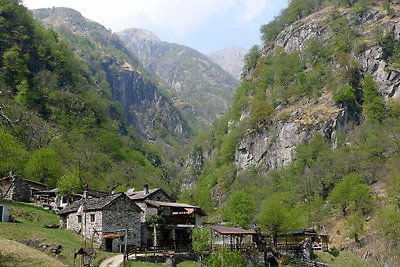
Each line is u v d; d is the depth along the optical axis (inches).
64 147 5565.9
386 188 4662.9
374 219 4222.4
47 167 4355.3
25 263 1782.7
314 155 6560.0
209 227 3257.9
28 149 4862.2
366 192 4569.4
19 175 4015.8
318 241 3956.7
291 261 3267.7
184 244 3316.9
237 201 4793.3
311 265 3193.9
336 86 7480.3
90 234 2898.6
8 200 3403.1
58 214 3206.2
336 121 6934.1
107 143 7559.1
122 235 2847.0
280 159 7308.1
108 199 2992.1
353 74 7529.5
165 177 7829.7
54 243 2361.0
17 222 2822.3
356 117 7042.3
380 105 6830.7
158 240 3275.1
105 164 6013.8
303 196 5615.2
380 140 5812.0
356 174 5231.3
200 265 2711.6
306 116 7332.7
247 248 3139.8
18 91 7598.4
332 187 5531.5
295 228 3900.1
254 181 7076.8
